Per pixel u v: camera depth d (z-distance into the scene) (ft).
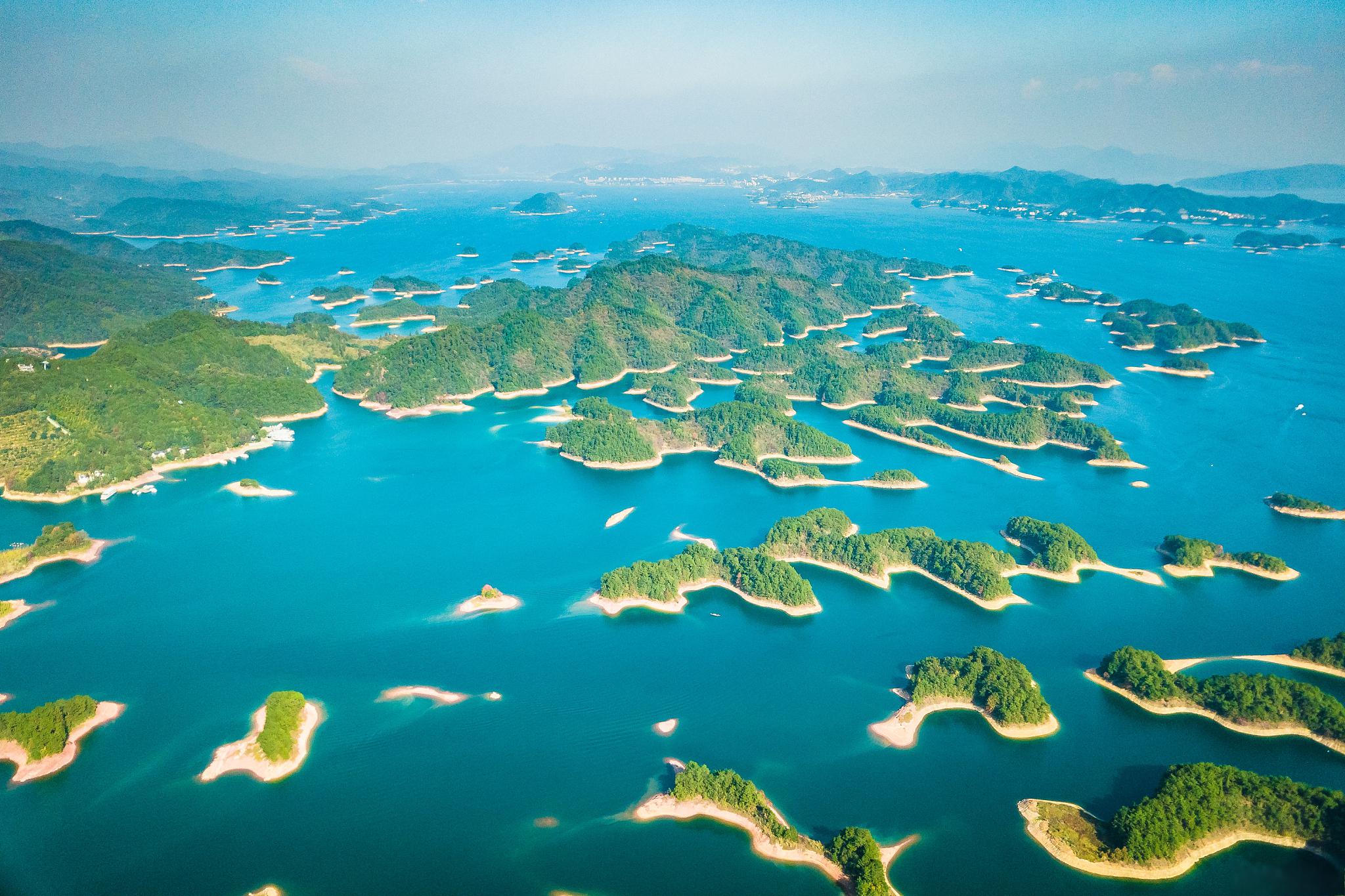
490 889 579.89
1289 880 587.68
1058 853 609.42
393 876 591.37
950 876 592.19
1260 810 620.49
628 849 613.52
